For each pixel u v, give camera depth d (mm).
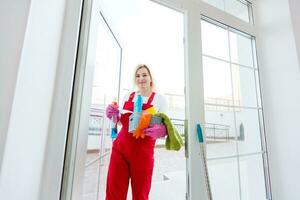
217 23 1256
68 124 600
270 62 1356
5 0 396
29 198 434
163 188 1969
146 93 1425
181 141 1009
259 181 1283
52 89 545
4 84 370
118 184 1118
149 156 1165
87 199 1017
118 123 1259
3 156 349
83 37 669
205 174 930
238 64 1362
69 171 583
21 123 398
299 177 1136
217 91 1225
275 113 1296
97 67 1074
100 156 1196
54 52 546
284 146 1228
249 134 1312
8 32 388
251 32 1411
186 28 1085
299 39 1238
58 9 562
